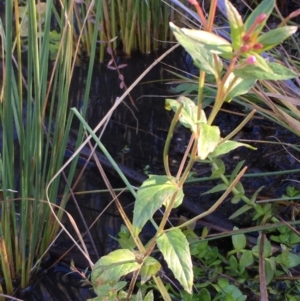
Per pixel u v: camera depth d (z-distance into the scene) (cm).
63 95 51
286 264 53
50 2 46
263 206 64
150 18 93
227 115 82
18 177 68
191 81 78
